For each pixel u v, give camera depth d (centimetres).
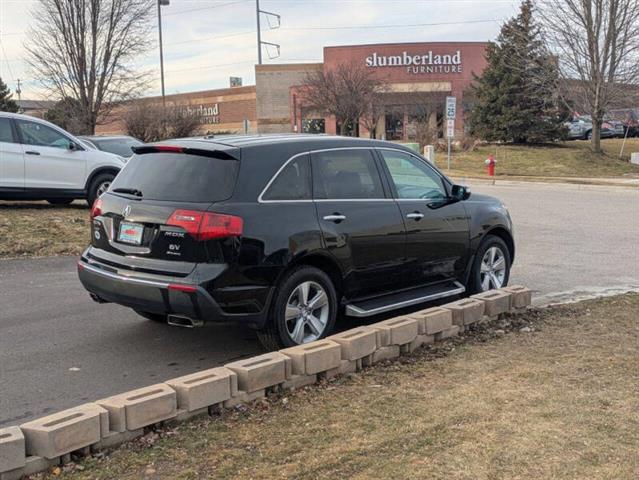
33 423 354
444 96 4575
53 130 1231
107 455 363
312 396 451
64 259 982
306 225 541
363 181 608
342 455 364
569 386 468
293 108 5253
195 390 405
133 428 378
